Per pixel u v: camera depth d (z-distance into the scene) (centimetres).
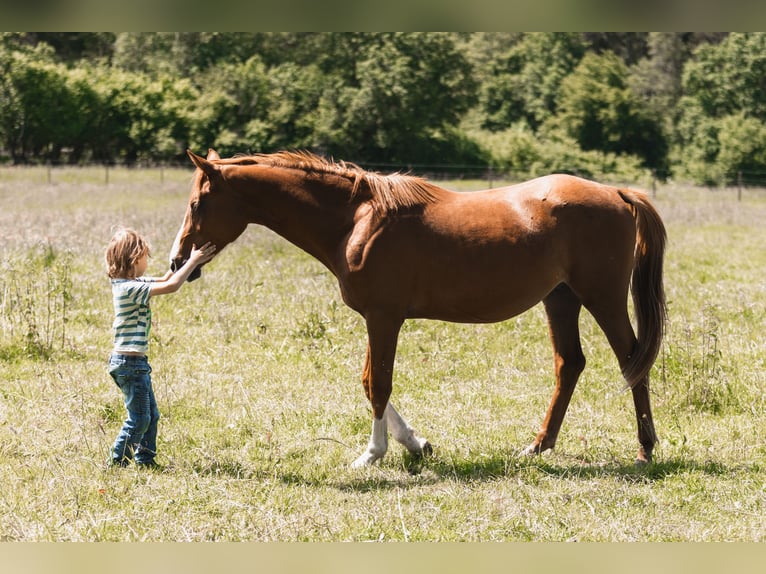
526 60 5700
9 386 680
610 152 4897
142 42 4931
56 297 930
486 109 5616
